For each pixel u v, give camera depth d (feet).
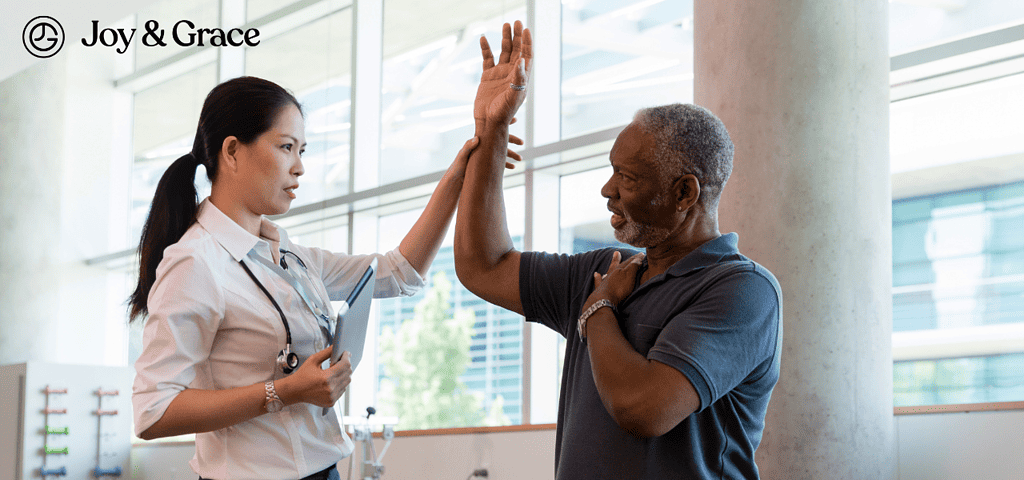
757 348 4.51
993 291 11.82
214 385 5.55
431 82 19.83
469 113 19.02
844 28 10.01
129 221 24.26
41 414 20.83
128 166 24.45
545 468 14.88
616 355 4.41
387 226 21.01
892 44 12.94
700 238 4.98
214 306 5.42
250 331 5.60
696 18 11.17
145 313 5.95
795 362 9.62
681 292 4.67
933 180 12.64
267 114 5.90
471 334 18.61
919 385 12.48
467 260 5.90
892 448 9.94
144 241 5.92
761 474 9.70
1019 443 9.07
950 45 11.76
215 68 22.61
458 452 16.33
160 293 5.36
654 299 4.76
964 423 9.55
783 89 9.99
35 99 23.21
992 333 11.78
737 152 10.22
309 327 5.86
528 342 17.42
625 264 5.10
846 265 9.73
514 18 18.34
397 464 17.53
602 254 5.56
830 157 9.84
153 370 5.20
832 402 9.54
